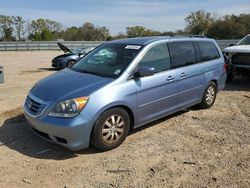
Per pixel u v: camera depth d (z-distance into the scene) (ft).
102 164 14.52
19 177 13.37
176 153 15.75
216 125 20.01
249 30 169.58
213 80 23.35
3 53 104.06
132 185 12.75
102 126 15.24
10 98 27.55
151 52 18.12
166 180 13.15
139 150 16.06
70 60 53.42
